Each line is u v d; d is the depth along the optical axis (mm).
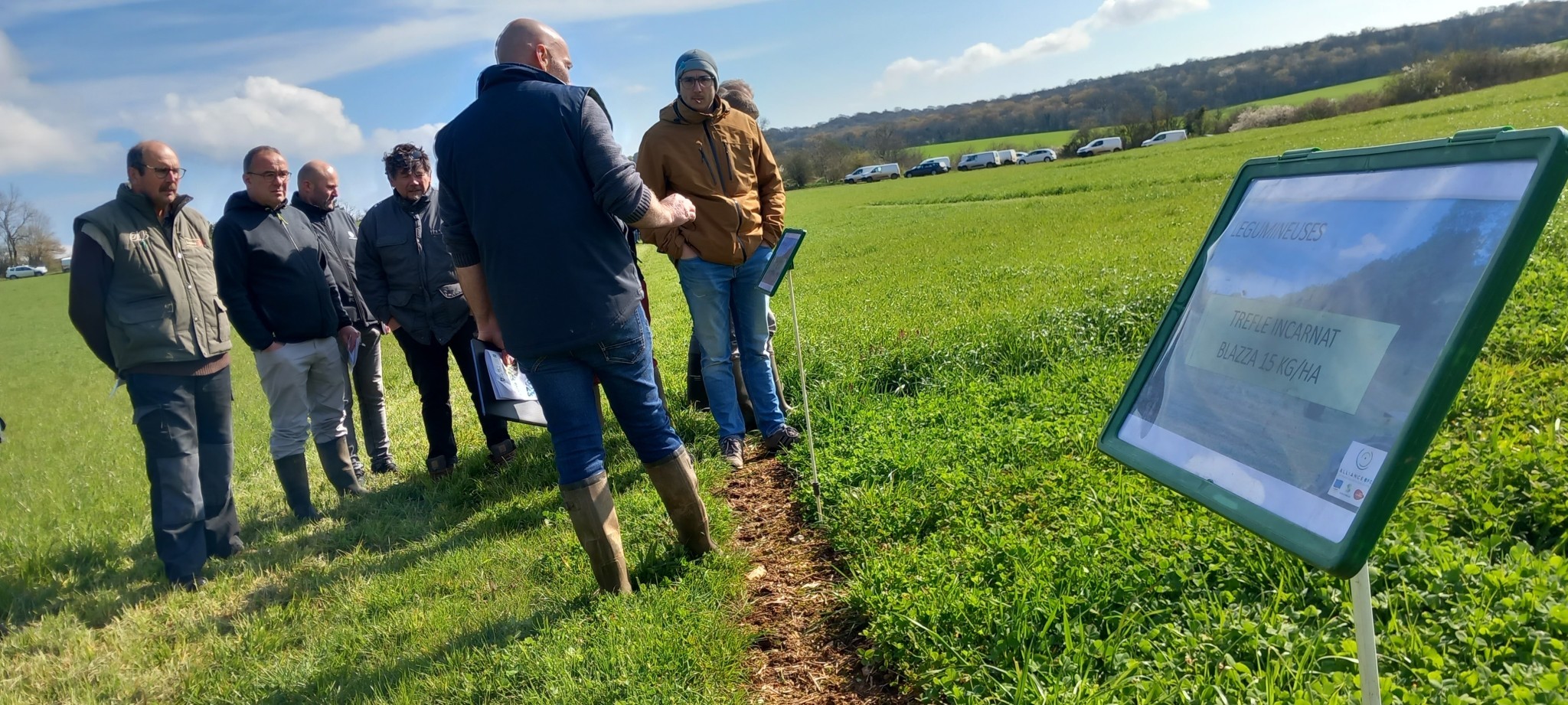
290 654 4059
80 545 6008
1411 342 1543
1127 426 2176
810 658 3344
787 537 4500
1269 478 1717
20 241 70312
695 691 3102
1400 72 75438
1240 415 1852
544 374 3859
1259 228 2045
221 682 3877
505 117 3643
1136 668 2615
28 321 39656
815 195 69062
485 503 5840
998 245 16781
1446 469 3160
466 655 3641
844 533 4148
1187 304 2170
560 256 3662
